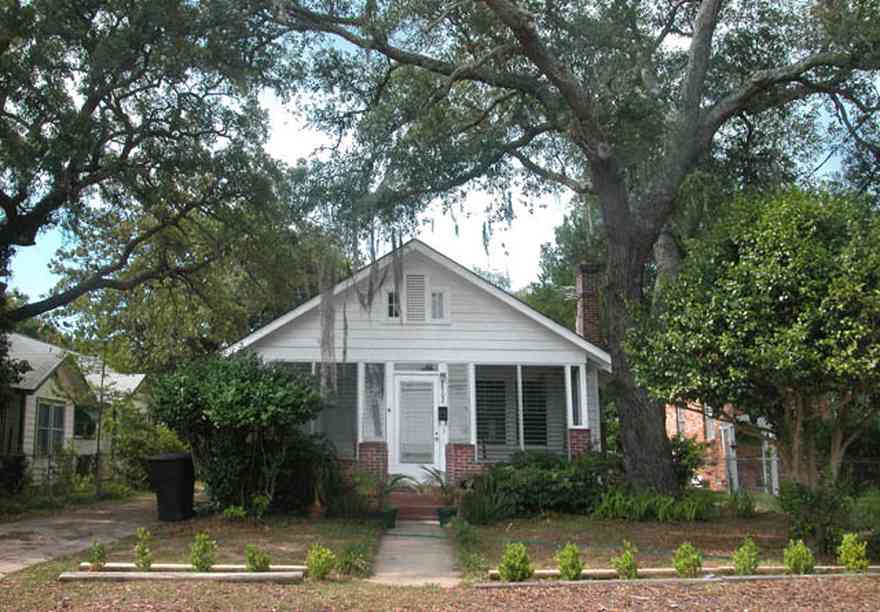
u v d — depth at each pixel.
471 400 17.94
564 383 18.58
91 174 16.86
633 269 15.31
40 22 14.62
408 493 16.28
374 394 17.86
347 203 14.70
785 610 7.02
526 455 16.03
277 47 16.16
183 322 26.12
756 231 10.16
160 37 14.87
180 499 13.34
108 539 11.47
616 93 14.76
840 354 9.00
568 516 14.19
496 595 7.71
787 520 13.37
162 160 17.30
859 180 18.12
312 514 13.48
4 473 18.92
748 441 22.45
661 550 10.68
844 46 15.07
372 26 15.16
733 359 9.87
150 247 23.41
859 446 16.78
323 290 14.62
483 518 13.48
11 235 17.09
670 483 14.87
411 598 7.55
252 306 24.98
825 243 9.96
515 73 15.68
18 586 7.97
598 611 7.02
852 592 7.68
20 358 23.69
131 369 30.17
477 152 15.71
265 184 18.08
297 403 12.83
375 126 14.98
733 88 17.55
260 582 8.27
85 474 23.94
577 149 17.84
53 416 24.84
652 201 15.42
